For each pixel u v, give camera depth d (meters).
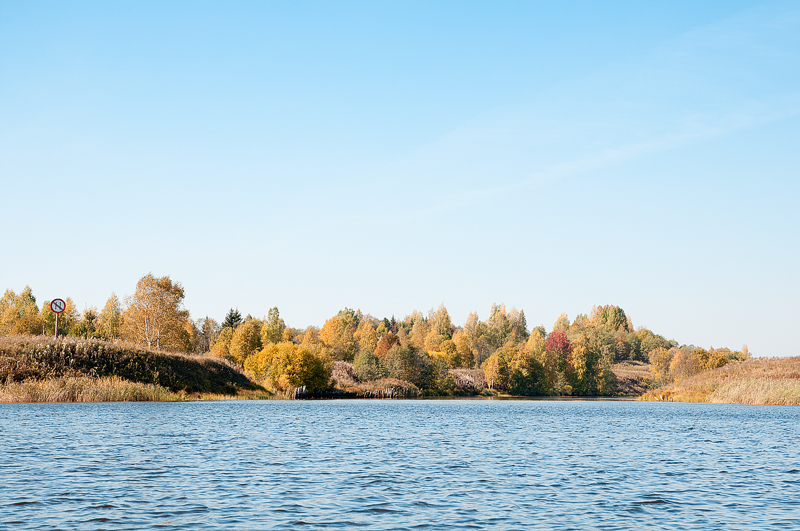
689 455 31.20
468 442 36.16
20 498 18.48
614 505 19.03
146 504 18.11
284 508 17.97
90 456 26.91
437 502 19.11
